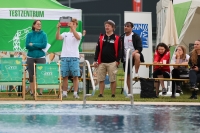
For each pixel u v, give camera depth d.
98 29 73.38
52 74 29.41
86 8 72.75
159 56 31.94
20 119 20.38
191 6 36.69
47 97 30.84
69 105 26.12
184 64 30.56
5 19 35.62
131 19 34.78
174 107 25.30
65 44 29.70
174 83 30.88
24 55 35.72
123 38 30.73
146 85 30.30
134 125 18.70
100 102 27.78
